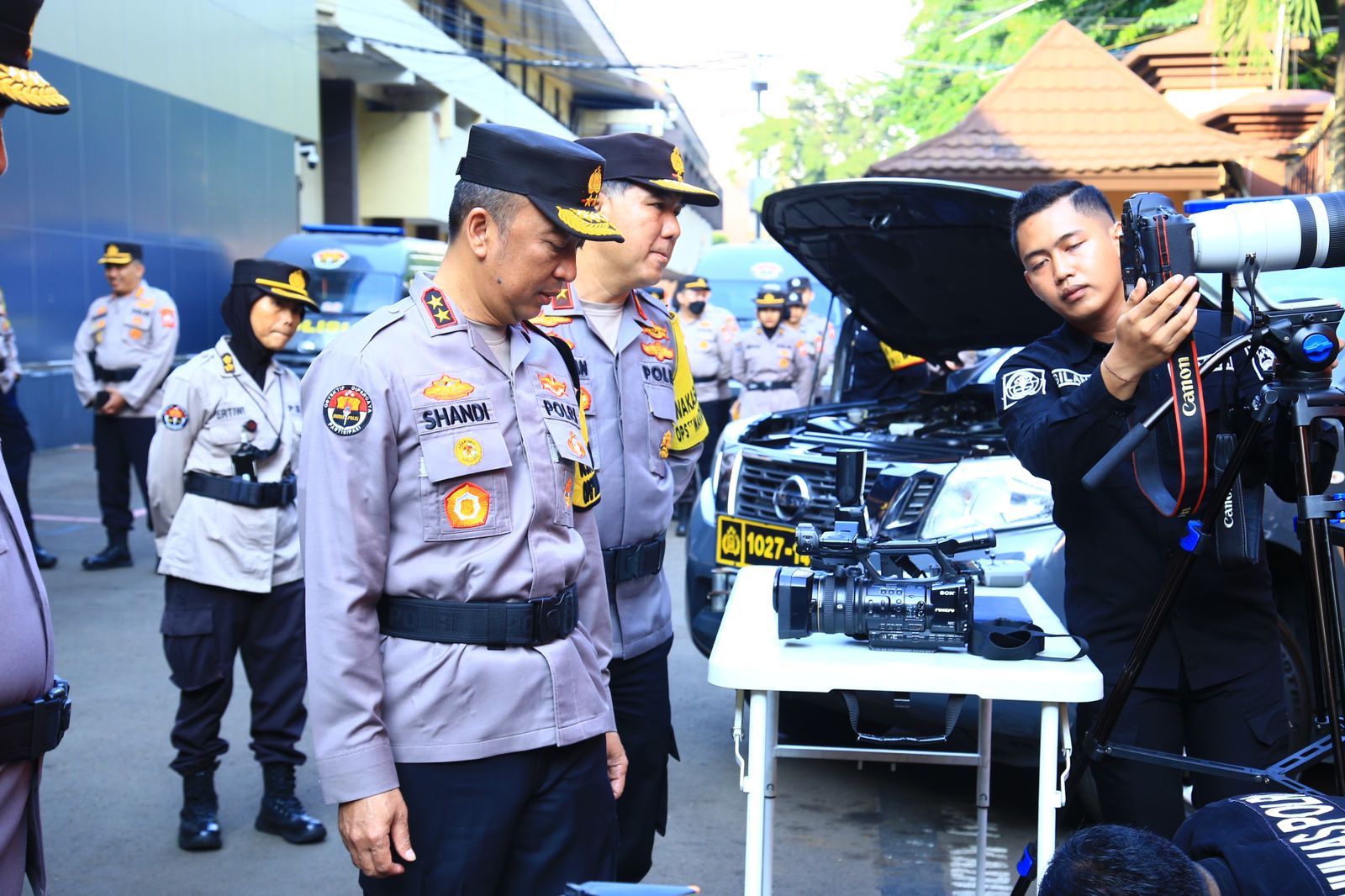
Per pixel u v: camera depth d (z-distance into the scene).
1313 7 11.25
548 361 2.16
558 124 30.06
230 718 4.83
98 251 13.31
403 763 1.94
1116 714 2.17
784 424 4.81
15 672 1.73
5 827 1.76
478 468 1.95
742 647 2.26
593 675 2.13
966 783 4.11
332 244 10.63
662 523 2.85
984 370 5.13
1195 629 2.38
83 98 12.99
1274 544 3.62
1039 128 10.49
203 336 15.60
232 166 16.30
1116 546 2.42
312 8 18.47
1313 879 1.51
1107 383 2.15
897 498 3.71
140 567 7.45
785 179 47.16
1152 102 10.48
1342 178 9.79
